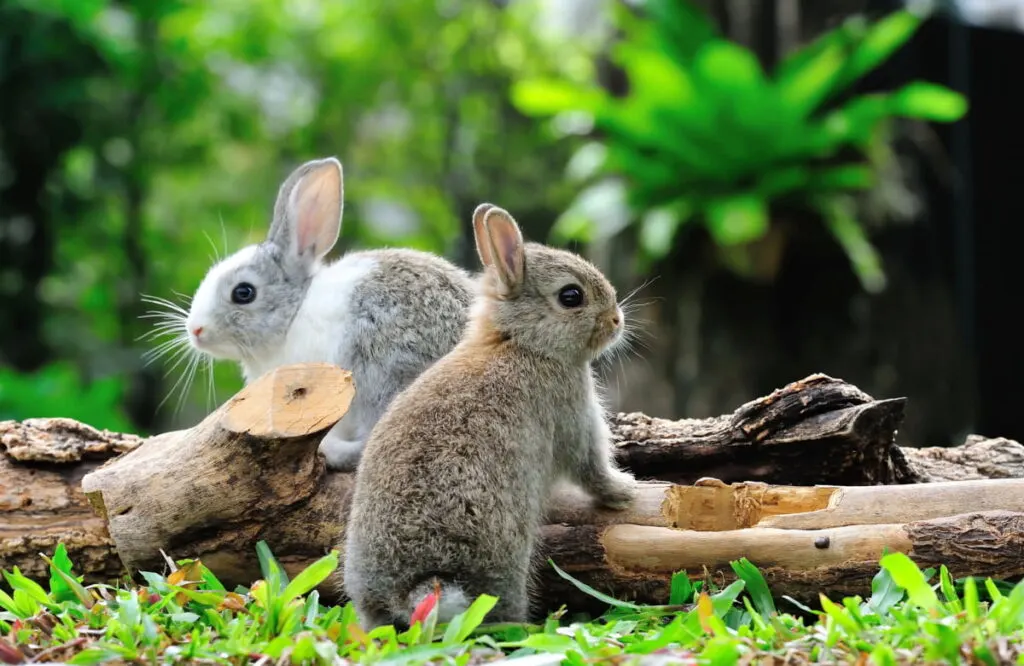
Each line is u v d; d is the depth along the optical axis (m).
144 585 6.36
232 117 20.72
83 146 17.39
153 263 19.59
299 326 7.25
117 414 13.75
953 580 5.87
